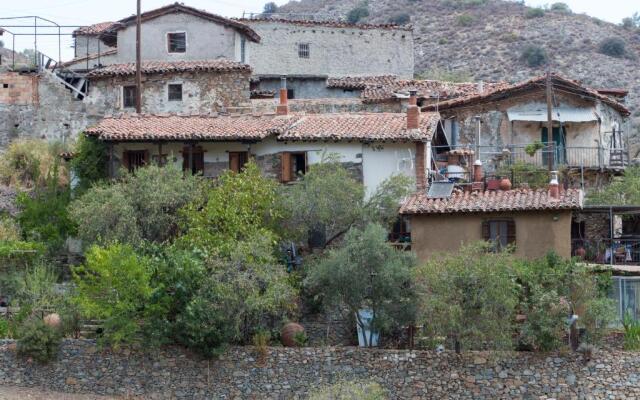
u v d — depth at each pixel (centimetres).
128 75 6250
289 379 4109
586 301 4028
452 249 4475
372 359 4075
